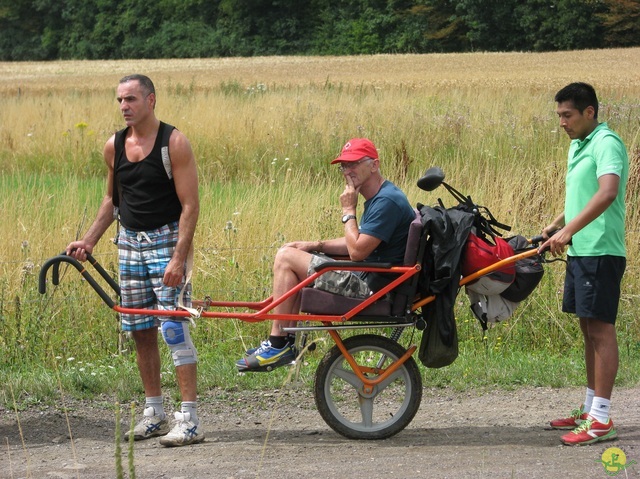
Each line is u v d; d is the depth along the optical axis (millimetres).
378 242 15406
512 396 19438
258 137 49125
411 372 16188
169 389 19625
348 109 55688
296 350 16109
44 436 16609
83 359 21594
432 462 14508
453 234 15320
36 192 34469
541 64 153000
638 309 24078
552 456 14789
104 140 51438
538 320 23656
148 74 166875
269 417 17906
